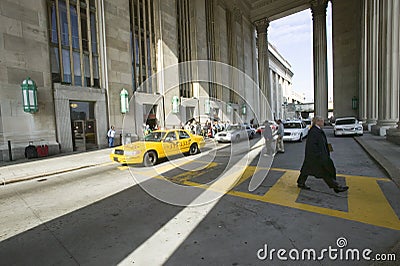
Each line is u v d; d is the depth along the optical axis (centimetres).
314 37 3166
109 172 792
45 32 1238
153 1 1902
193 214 399
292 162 815
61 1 1349
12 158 1086
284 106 5738
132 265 263
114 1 1584
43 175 780
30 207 473
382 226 326
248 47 3603
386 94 1395
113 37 1572
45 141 1215
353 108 2712
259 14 3641
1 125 1078
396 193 454
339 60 2823
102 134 1491
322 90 3070
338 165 721
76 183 662
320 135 480
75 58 1412
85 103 1438
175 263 263
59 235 344
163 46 1927
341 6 2800
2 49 1084
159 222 374
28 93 1132
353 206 399
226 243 301
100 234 342
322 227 330
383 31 1383
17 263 278
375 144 1054
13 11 1120
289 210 395
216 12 2728
